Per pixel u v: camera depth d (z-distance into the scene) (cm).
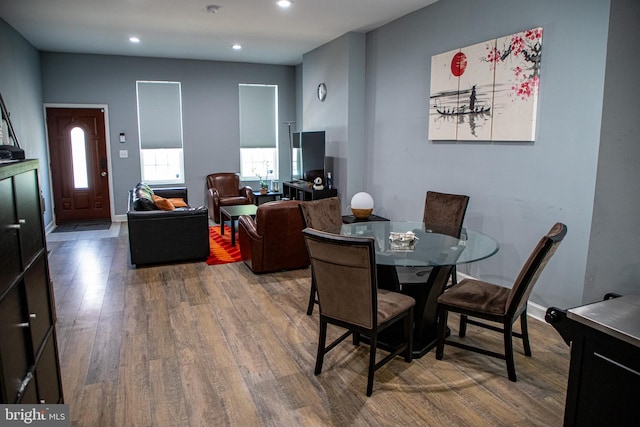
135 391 254
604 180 302
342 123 592
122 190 764
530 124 340
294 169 723
